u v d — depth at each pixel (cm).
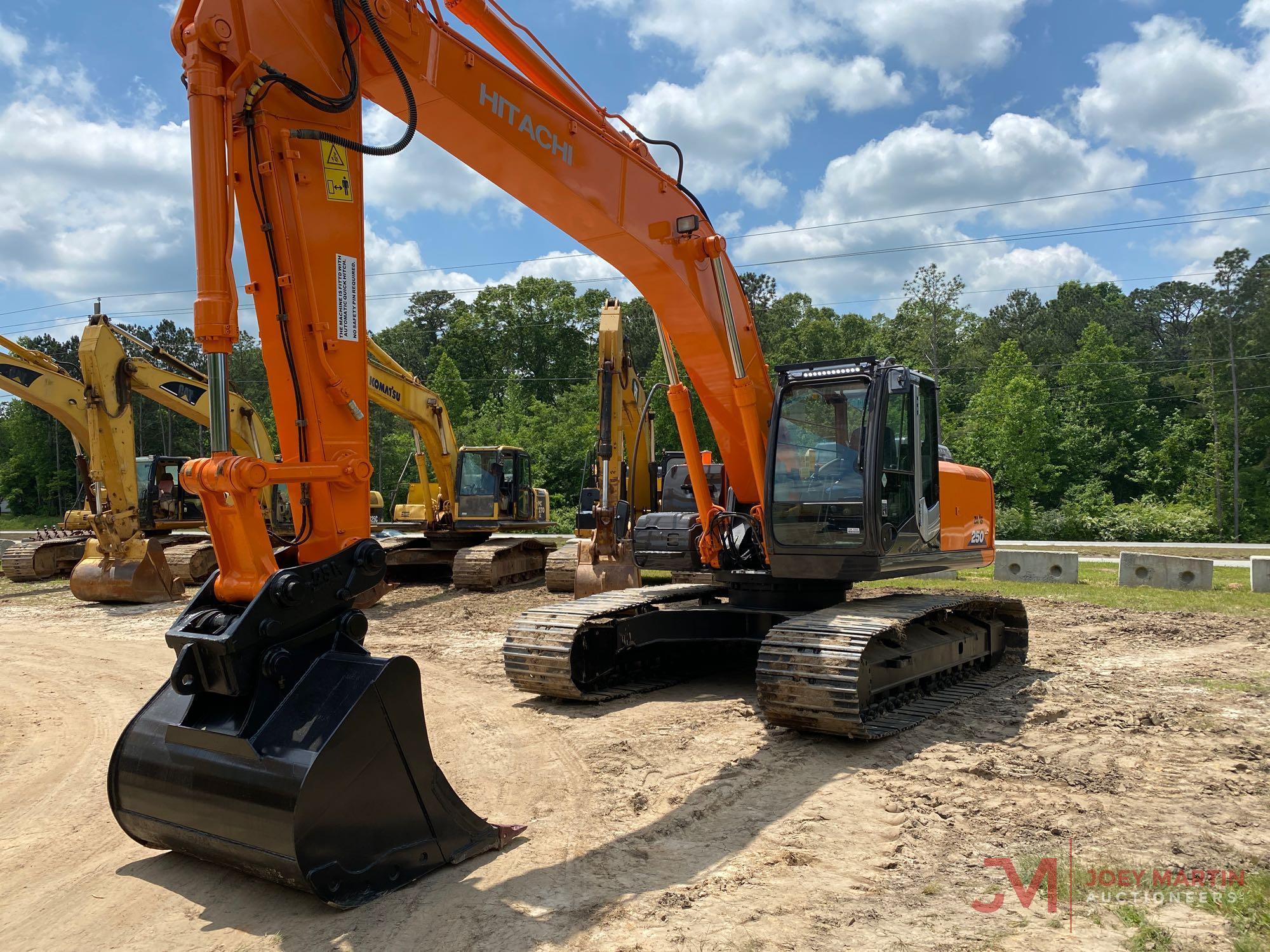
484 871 436
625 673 860
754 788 556
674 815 511
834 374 745
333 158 459
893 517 754
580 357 7894
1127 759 604
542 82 630
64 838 499
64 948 370
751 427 783
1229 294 5609
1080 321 8319
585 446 5675
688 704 785
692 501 1591
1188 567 1625
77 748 693
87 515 1948
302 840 373
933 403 834
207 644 389
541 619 802
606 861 446
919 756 618
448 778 585
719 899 399
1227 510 5066
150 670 1000
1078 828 480
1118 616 1289
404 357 8650
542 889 413
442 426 1873
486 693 832
